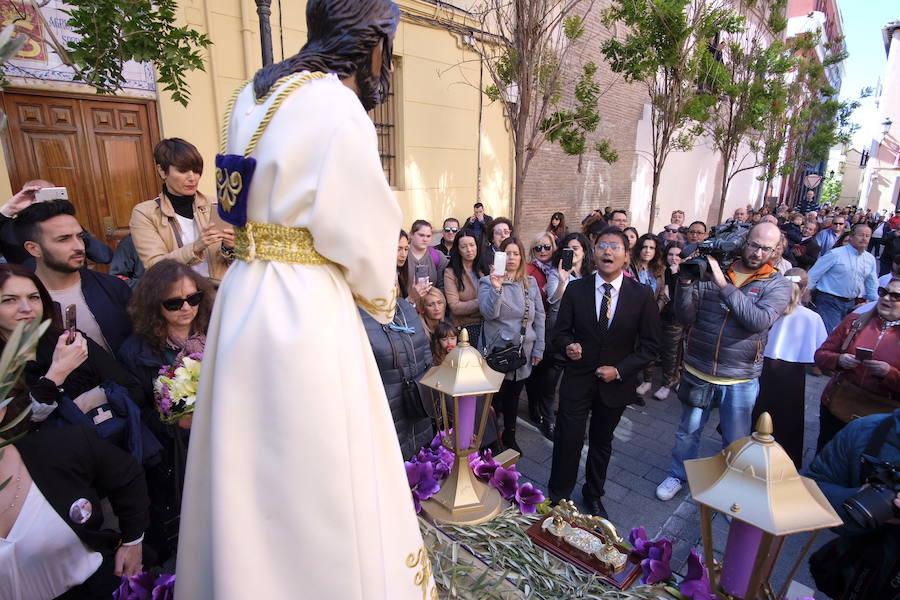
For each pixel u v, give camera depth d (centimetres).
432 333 363
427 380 154
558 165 1016
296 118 88
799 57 1486
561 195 1044
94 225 465
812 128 1995
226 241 281
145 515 193
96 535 172
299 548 86
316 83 91
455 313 431
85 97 446
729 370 334
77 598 173
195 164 317
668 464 409
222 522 85
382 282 97
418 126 738
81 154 451
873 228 1350
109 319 259
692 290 347
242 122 96
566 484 332
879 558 177
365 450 92
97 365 226
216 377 89
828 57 1817
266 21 301
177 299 239
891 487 161
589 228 704
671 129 918
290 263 90
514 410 399
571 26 670
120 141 472
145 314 241
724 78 923
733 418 341
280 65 98
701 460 122
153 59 262
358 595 88
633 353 321
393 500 103
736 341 331
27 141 422
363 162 88
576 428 325
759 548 108
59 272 245
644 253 506
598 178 1140
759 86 1158
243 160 90
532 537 159
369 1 98
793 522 102
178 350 249
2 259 276
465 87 792
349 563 87
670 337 529
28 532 157
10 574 154
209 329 98
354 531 88
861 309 331
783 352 356
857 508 159
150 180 495
